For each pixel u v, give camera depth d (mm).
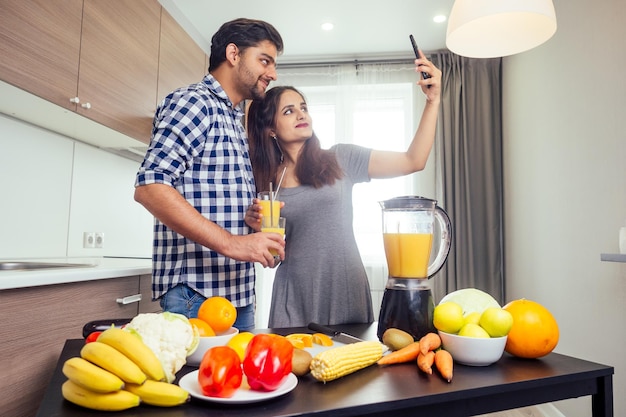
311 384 661
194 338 664
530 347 781
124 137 2186
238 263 1341
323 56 3697
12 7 1413
